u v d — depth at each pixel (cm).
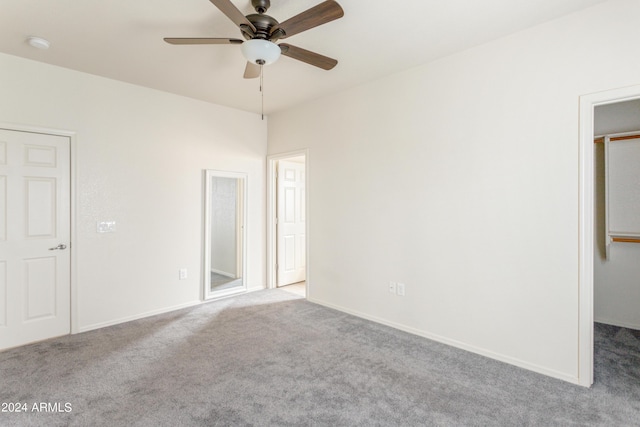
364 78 340
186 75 330
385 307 340
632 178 328
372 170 349
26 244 292
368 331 322
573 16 226
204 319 355
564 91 230
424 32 250
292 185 515
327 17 188
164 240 378
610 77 213
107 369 246
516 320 254
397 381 232
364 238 358
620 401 208
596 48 218
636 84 204
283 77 337
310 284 421
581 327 226
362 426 185
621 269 342
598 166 354
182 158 392
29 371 243
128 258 351
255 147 468
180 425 185
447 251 292
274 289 481
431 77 300
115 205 342
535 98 242
